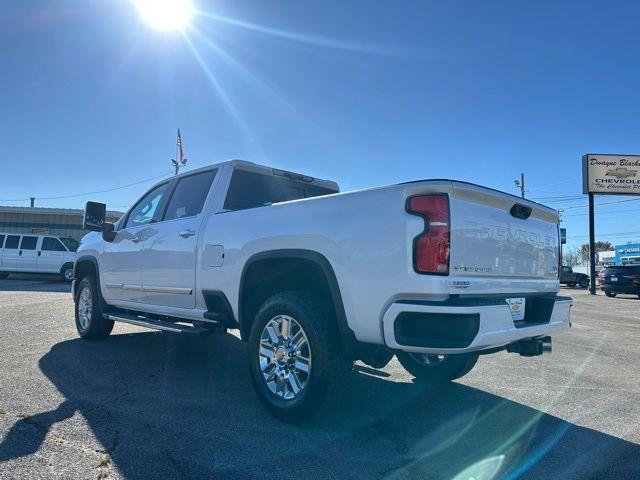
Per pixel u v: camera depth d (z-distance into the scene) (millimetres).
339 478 2900
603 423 3967
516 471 3059
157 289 5246
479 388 4953
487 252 3488
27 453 3078
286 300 3736
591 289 25938
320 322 3531
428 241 3119
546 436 3660
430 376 4992
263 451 3238
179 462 3033
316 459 3145
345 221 3465
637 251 47938
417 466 3092
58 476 2795
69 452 3115
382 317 3213
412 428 3752
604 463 3201
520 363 6246
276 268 4160
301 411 3564
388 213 3240
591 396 4734
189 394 4395
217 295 4480
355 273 3361
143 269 5469
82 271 7059
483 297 3418
